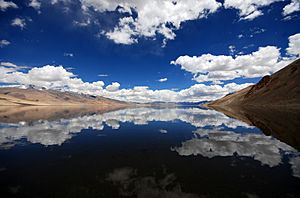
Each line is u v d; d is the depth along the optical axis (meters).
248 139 24.66
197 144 22.56
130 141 24.33
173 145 22.11
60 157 17.27
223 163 15.44
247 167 14.41
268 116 50.91
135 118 59.34
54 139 25.44
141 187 11.05
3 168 14.37
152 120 52.66
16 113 77.12
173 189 10.84
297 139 23.39
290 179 12.09
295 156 16.97
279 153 17.98
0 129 33.53
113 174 13.11
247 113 66.69
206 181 11.93
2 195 10.13
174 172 13.52
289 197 9.91
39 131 31.72
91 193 10.33
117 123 44.69
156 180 12.10
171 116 67.31
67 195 10.12
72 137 26.92
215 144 22.44
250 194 10.23
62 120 50.25
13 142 23.50
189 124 42.06
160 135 28.53
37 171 13.73
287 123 36.41
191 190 10.71
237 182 11.73
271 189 10.77
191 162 15.77
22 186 11.22
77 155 17.94
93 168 14.38
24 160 16.33
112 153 18.66
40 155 17.91
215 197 9.95
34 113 78.56
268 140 23.52
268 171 13.52
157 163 15.58
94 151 19.47
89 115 70.38
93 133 30.19
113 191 10.55
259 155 17.53
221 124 40.62
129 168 14.38
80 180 12.07
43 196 10.04
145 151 19.47
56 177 12.59
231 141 23.91
